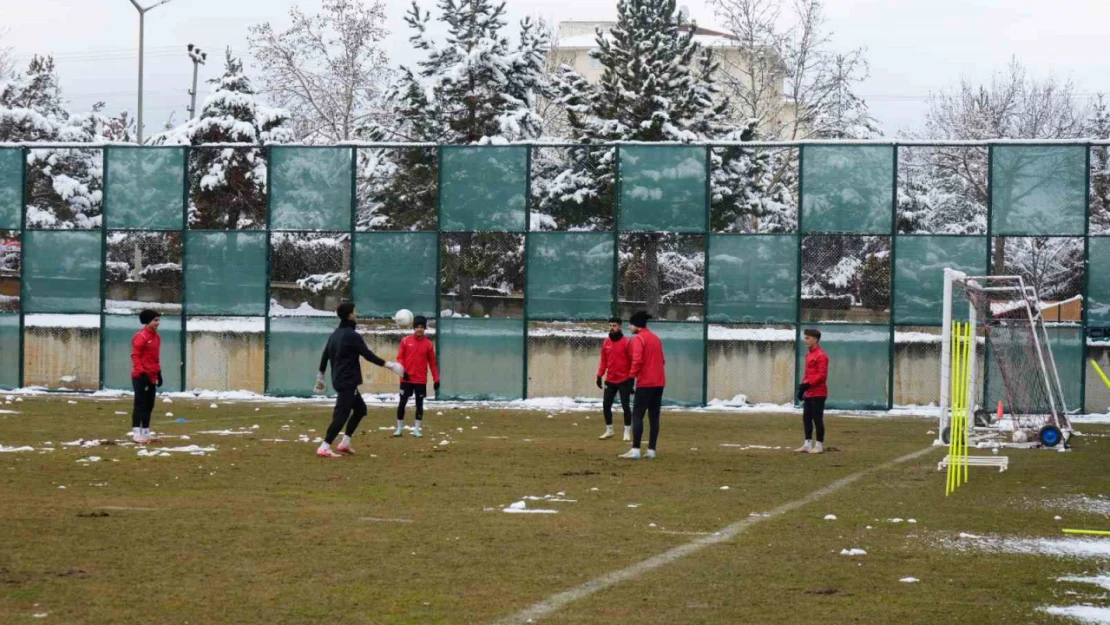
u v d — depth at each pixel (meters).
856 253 26.48
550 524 11.60
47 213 29.53
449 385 27.77
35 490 13.55
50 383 29.50
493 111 43.38
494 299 27.66
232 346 28.67
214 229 28.77
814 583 9.02
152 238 29.05
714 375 26.95
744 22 51.28
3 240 29.73
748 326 26.80
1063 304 26.08
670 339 27.06
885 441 20.23
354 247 28.14
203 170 29.19
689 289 27.00
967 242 26.20
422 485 14.36
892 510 12.67
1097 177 26.66
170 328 28.91
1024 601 8.45
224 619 7.85
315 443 18.92
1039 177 25.89
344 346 17.31
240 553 10.03
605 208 27.30
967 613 8.09
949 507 12.91
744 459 17.45
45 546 10.23
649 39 45.94
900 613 8.09
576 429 21.92
